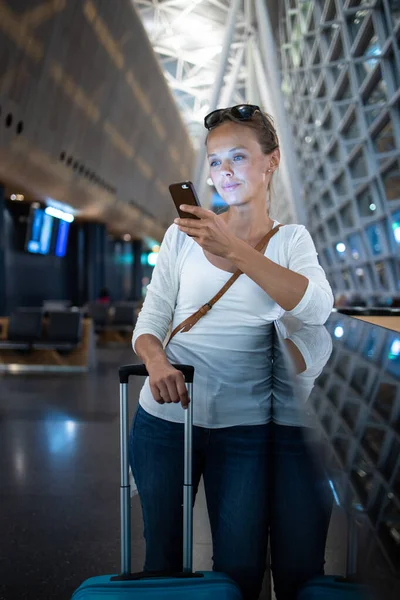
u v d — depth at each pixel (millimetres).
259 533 1292
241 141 1235
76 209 18172
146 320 1378
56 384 8133
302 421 991
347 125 18500
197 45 26078
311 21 20844
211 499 1344
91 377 8930
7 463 4203
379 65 13836
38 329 9703
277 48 29109
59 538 2861
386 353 1212
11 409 6246
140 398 1446
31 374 9266
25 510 3246
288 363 1132
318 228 25641
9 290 17188
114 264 30453
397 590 403
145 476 1374
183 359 1343
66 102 12031
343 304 11633
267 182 1345
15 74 9461
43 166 12688
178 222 1111
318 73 22047
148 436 1376
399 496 490
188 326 1325
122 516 1286
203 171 15625
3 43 8617
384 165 15375
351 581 641
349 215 21250
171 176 25844
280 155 1343
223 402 1310
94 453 4461
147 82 16531
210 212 1081
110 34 12336
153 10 22719
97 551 2709
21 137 10852
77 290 22016
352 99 16859
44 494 3520
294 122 27688
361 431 707
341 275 23594
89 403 6617
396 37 12312
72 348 9898
